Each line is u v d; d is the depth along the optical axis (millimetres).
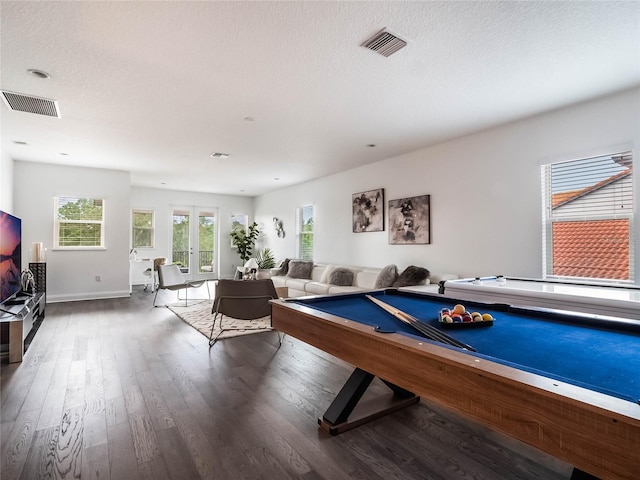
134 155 5211
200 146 4719
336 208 6555
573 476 1176
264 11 1938
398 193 5234
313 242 7211
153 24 2053
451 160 4453
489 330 1657
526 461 1668
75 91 2965
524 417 905
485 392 1000
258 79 2771
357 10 1933
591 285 2768
